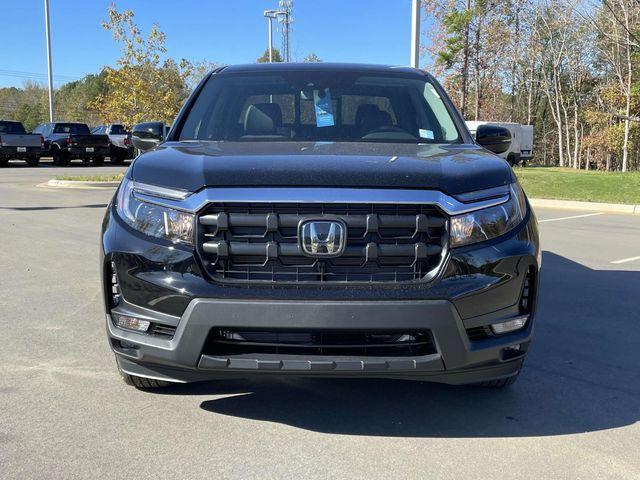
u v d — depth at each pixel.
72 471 2.87
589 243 9.60
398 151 3.55
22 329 4.92
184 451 3.07
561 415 3.56
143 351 3.04
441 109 4.51
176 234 2.98
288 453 3.07
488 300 3.02
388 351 2.97
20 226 10.22
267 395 3.76
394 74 4.81
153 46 20.61
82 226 10.27
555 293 6.38
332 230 2.88
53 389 3.78
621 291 6.46
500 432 3.34
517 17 46.16
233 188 2.95
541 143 61.72
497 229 3.09
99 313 5.38
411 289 2.91
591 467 2.99
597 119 45.28
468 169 3.20
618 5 28.97
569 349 4.70
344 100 4.45
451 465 2.98
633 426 3.43
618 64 41.44
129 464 2.94
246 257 2.94
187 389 3.81
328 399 3.73
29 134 27.31
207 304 2.88
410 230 2.96
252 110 4.32
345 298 2.86
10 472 2.84
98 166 29.34
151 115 20.64
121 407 3.55
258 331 2.91
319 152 3.38
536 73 55.19
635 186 17.94
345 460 3.01
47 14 31.41
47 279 6.59
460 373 3.05
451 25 36.28
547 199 16.06
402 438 3.25
